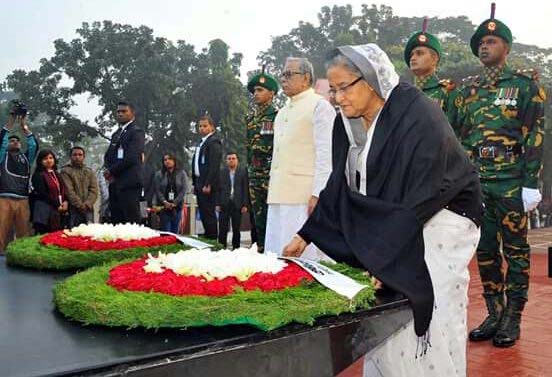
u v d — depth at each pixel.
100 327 1.48
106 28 23.27
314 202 3.79
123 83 23.11
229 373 1.39
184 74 25.56
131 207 6.39
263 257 1.98
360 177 2.31
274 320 1.44
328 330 1.61
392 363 2.12
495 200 3.91
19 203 7.38
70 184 7.56
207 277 1.72
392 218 2.02
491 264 4.03
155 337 1.39
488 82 4.04
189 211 12.03
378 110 2.26
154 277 1.68
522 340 3.96
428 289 1.97
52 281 2.28
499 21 3.91
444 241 2.21
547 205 26.55
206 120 8.09
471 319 4.58
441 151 2.10
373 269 1.95
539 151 3.82
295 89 4.04
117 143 6.42
